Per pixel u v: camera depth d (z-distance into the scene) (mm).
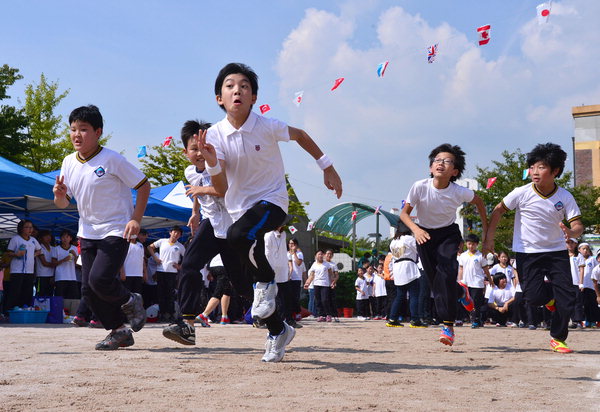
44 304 10922
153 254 12172
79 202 4875
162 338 6473
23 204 11398
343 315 20656
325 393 2939
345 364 4172
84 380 3295
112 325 5059
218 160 3973
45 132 27984
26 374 3518
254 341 6219
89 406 2570
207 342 6047
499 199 24875
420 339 7285
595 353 5570
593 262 12164
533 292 5699
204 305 11672
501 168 25422
